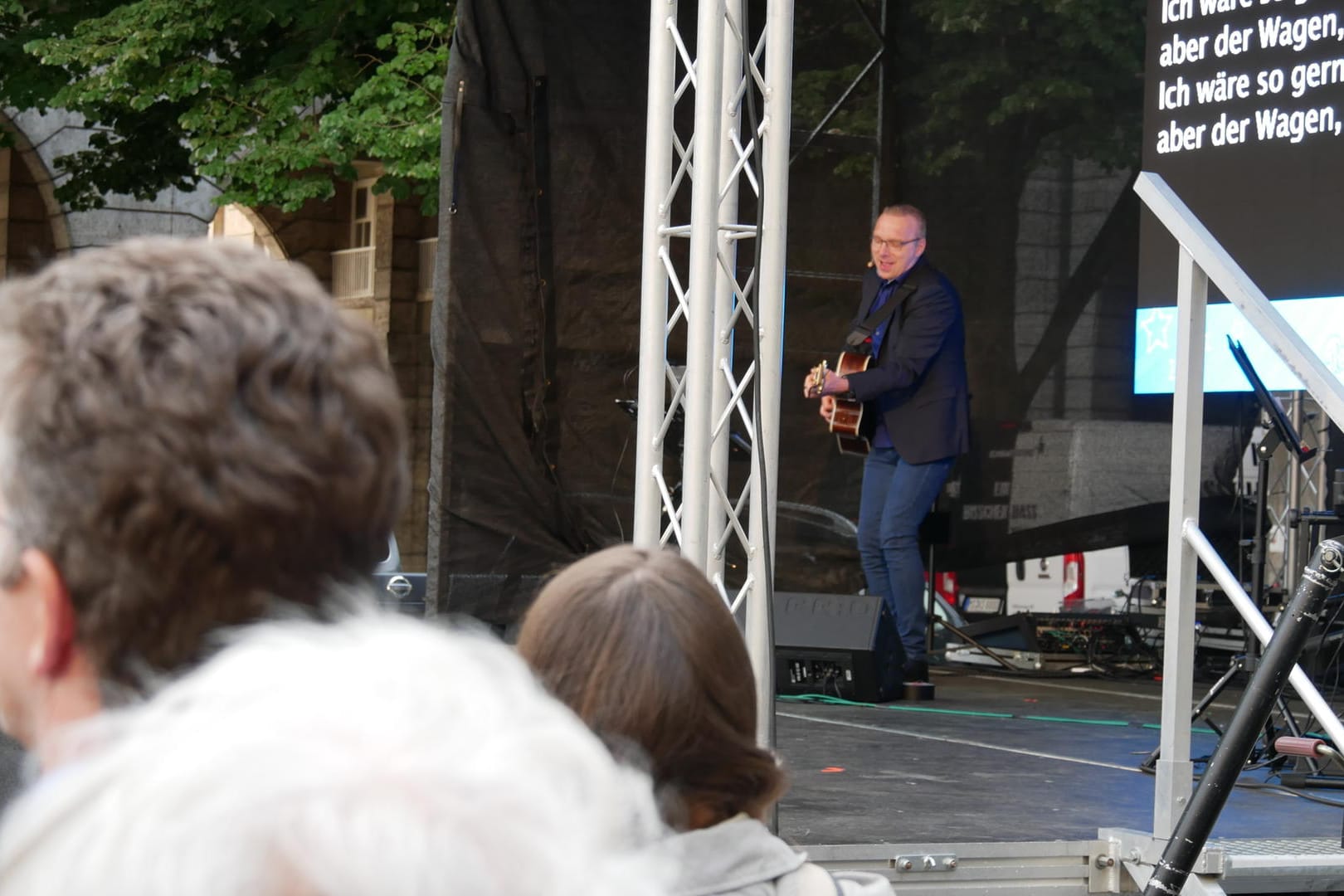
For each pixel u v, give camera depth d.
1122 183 9.73
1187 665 3.89
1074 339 9.80
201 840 0.56
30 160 16.69
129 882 0.56
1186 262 3.84
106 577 0.82
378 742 0.58
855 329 8.10
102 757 0.60
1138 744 6.15
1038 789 5.04
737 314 5.23
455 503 7.34
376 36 12.92
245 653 0.62
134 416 0.80
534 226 7.44
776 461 5.16
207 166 12.74
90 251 0.86
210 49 13.22
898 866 3.98
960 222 9.69
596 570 1.70
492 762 0.59
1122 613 9.64
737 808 1.67
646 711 1.61
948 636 10.19
